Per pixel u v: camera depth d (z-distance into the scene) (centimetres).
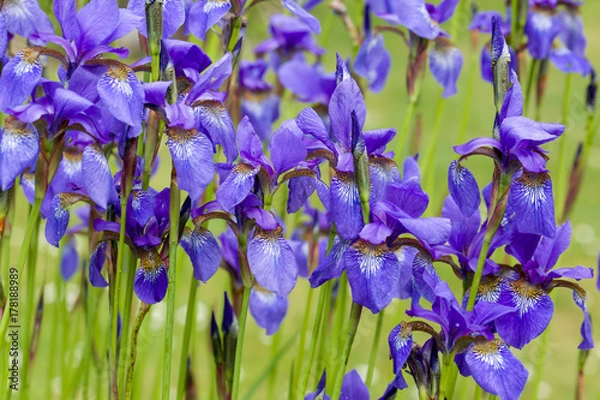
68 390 186
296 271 150
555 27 187
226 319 164
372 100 504
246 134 151
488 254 154
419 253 153
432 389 150
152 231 155
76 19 152
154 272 154
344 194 150
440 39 186
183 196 222
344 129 151
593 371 306
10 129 148
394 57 563
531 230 149
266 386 268
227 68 153
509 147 148
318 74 199
